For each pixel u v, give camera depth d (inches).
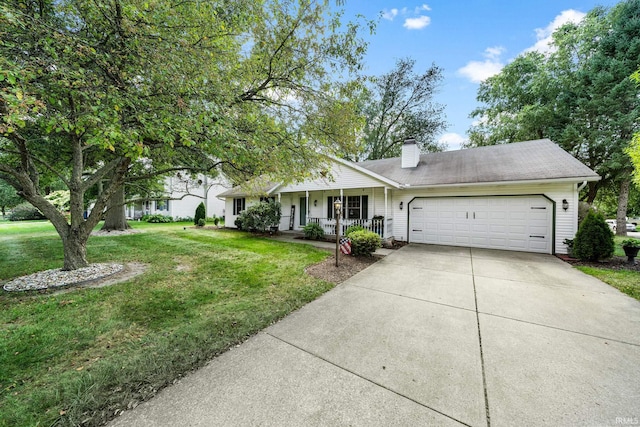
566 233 298.7
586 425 67.3
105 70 122.6
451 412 71.6
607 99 476.4
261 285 184.9
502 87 673.6
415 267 240.8
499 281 196.5
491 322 127.7
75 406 73.1
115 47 127.2
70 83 111.0
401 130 765.3
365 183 399.9
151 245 346.3
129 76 128.3
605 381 84.0
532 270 229.5
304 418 69.5
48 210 204.5
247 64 177.6
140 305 147.0
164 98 130.5
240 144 143.4
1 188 885.2
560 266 244.1
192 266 238.2
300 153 197.6
